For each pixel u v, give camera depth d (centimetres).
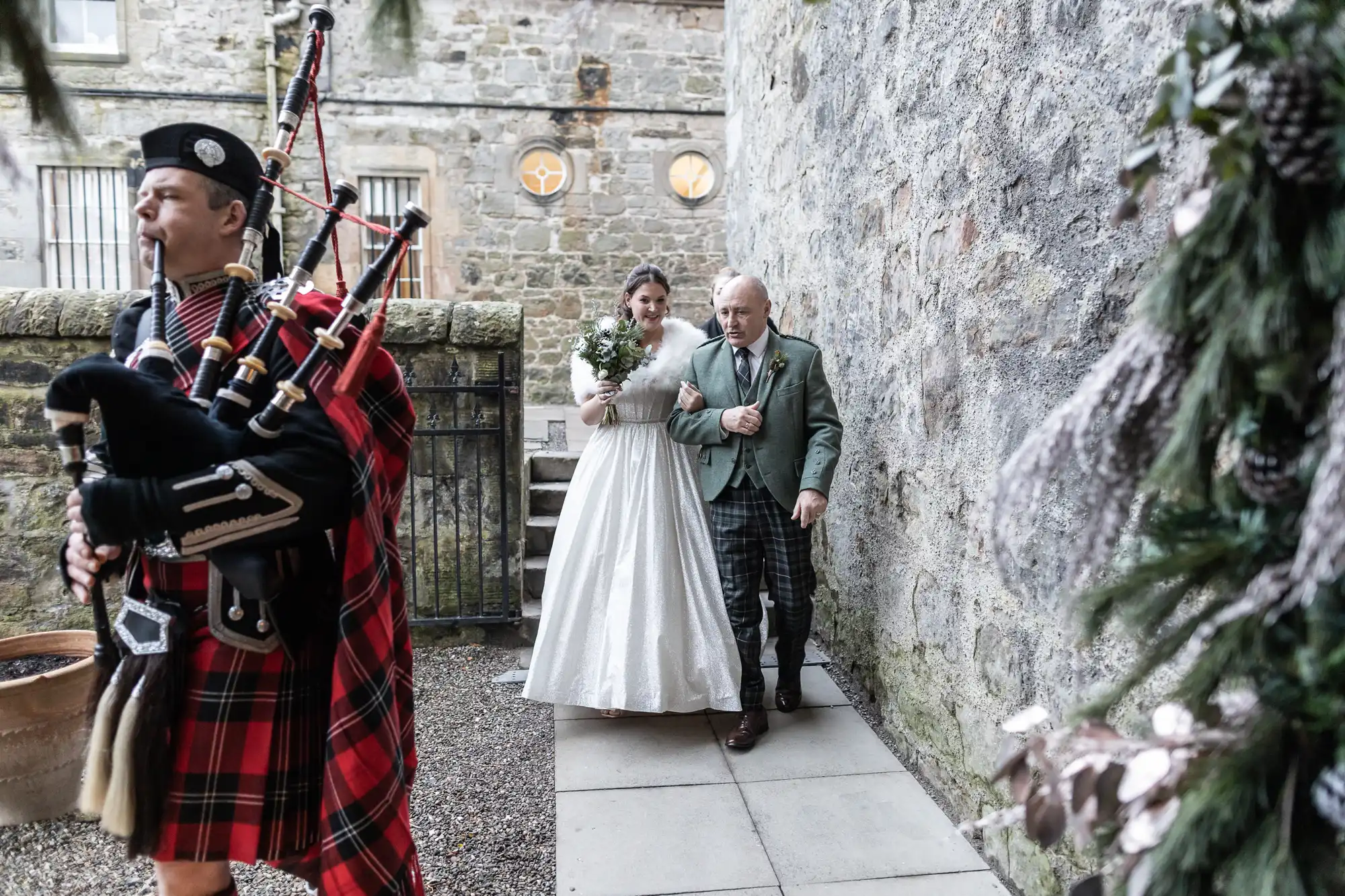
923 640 260
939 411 245
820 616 376
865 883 207
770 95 459
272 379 129
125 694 124
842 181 336
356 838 125
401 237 131
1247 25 75
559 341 961
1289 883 68
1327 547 64
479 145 933
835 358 350
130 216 885
